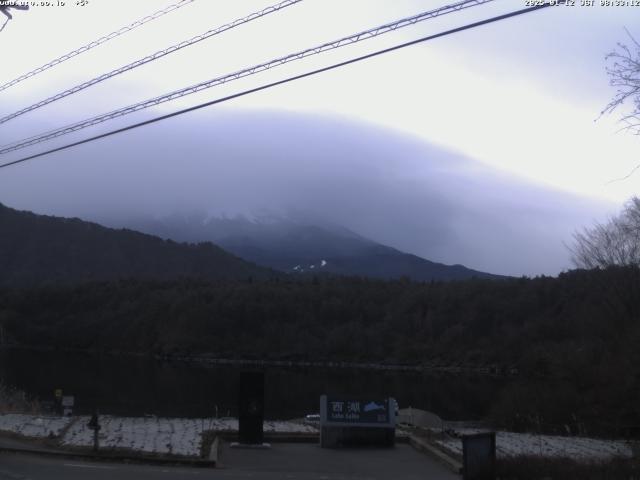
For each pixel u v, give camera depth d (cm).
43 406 3609
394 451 1934
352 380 8519
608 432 2958
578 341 5266
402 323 11762
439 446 1941
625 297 4459
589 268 4894
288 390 7062
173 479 1365
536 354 4644
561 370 3781
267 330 12469
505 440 2319
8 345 13162
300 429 2303
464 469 1305
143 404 5366
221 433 2039
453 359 10300
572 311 7338
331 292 13275
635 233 4484
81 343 13275
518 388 3772
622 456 1812
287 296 13175
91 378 8038
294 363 11694
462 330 10581
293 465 1672
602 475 1555
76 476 1325
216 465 1617
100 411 4516
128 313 13488
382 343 11662
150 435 1981
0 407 2861
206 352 12300
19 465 1441
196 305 12950
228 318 12756
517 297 10144
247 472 1547
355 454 1867
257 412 1927
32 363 9831
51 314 13825
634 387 3206
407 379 8631
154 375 8788
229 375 9038
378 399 2017
